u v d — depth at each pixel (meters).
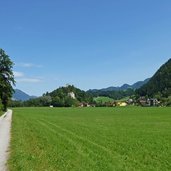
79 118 92.56
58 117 98.81
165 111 140.50
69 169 19.14
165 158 23.88
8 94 120.06
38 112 143.62
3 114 112.06
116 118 91.62
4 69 118.12
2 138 36.25
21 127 54.06
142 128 55.28
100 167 19.70
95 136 40.09
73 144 31.00
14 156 23.27
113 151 27.03
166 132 47.31
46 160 21.92
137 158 23.80
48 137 37.84
